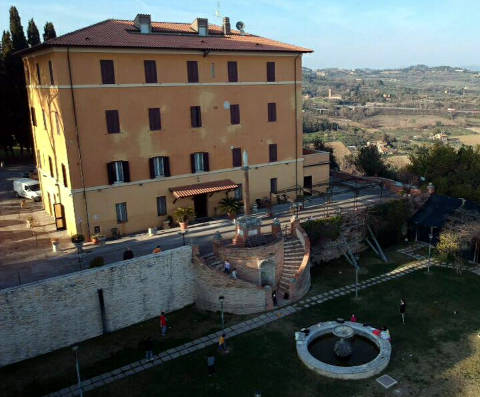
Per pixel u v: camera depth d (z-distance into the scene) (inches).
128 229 1411.2
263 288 1155.3
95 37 1288.1
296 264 1280.8
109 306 1083.9
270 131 1636.3
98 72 1275.8
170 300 1178.0
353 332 983.0
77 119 1268.5
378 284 1312.7
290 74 1641.2
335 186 1969.7
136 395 878.4
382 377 909.2
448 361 954.1
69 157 1275.8
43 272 1133.7
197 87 1448.1
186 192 1448.1
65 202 1390.3
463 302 1202.6
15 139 2516.0
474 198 1770.4
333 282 1331.2
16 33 2233.0
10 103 2268.7
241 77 1529.3
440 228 1542.8
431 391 865.5
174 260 1159.6
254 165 1622.8
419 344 1016.9
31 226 1498.5
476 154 1947.6
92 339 1072.2
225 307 1163.9
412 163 2174.0
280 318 1135.6
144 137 1384.1
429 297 1231.5
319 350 1012.5
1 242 1352.1
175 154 1451.8
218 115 1508.4
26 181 1889.8
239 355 992.9
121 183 1368.1
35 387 903.1
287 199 1724.9
